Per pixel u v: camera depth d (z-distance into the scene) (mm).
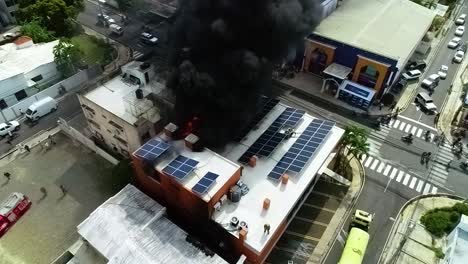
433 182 42000
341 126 49156
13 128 46719
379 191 40656
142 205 33344
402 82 55875
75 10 64562
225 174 31656
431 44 65250
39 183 40656
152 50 56781
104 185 40406
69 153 44250
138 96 41094
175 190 32188
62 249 34562
